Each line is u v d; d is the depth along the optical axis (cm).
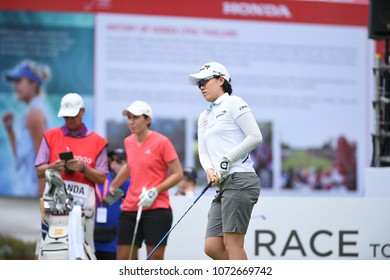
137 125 2472
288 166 4838
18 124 4612
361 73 4925
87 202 2405
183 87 4747
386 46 3241
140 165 2470
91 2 4684
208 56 4775
